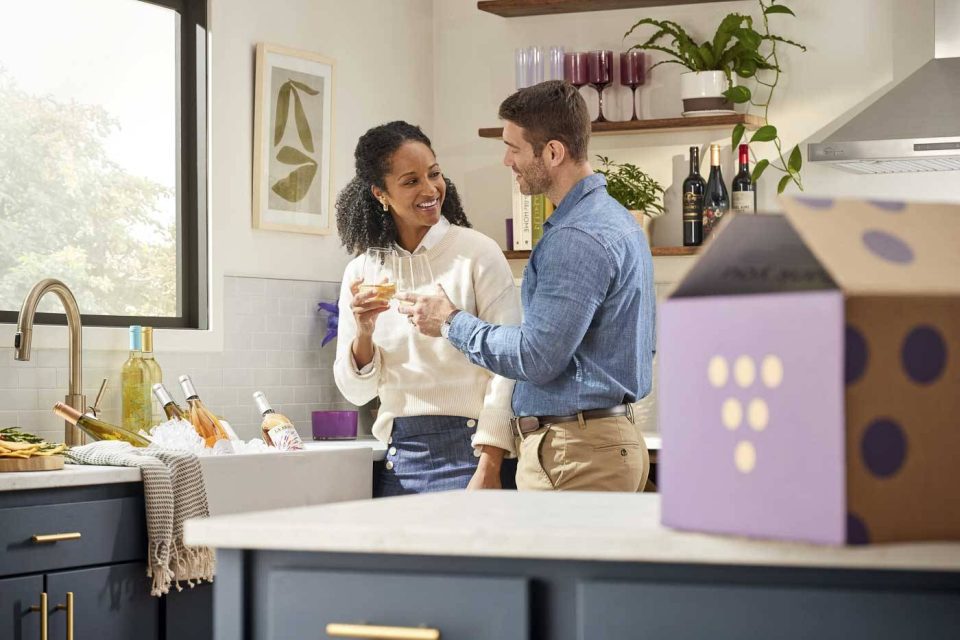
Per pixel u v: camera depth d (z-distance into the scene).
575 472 2.57
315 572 1.16
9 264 3.36
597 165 4.54
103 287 3.61
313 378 4.06
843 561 0.96
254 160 3.90
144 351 3.38
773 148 4.32
